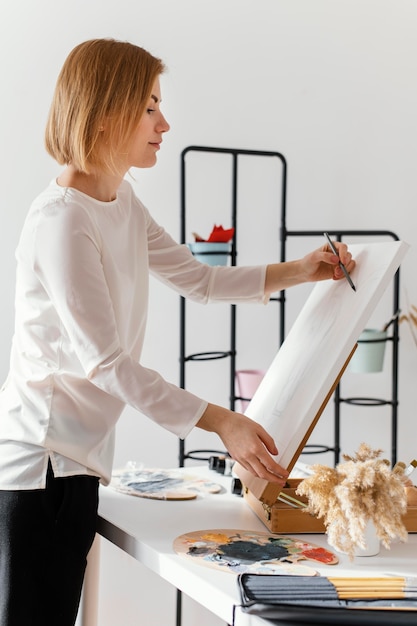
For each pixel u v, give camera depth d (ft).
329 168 10.16
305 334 5.38
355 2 10.09
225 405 9.90
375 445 10.66
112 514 5.09
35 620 4.59
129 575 8.88
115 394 4.49
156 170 9.37
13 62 8.61
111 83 4.61
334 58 10.06
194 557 4.16
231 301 5.99
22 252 4.70
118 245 4.93
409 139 10.50
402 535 4.02
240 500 5.51
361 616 3.28
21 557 4.54
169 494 5.57
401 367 10.66
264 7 9.69
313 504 4.16
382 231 9.61
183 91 9.40
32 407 4.74
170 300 9.55
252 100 9.73
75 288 4.42
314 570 3.97
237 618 3.46
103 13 8.96
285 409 4.82
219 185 9.68
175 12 9.29
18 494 4.57
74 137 4.68
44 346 4.75
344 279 5.31
